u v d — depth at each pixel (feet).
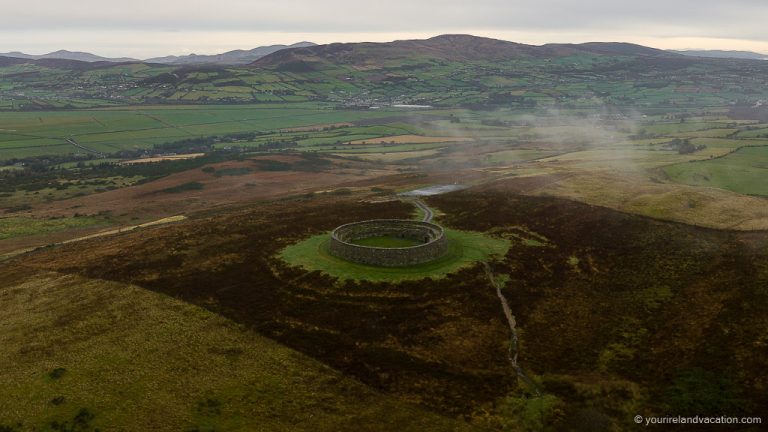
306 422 166.40
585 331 220.43
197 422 163.53
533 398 180.24
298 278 258.37
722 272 256.73
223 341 207.00
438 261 276.62
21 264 308.60
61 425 160.25
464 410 174.60
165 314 226.58
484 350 207.62
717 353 195.62
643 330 217.97
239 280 259.60
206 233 335.47
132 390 177.06
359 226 312.09
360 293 242.78
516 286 255.09
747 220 324.80
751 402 169.27
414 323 222.28
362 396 179.63
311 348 204.23
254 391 179.22
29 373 185.37
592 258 286.05
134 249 311.88
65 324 219.82
